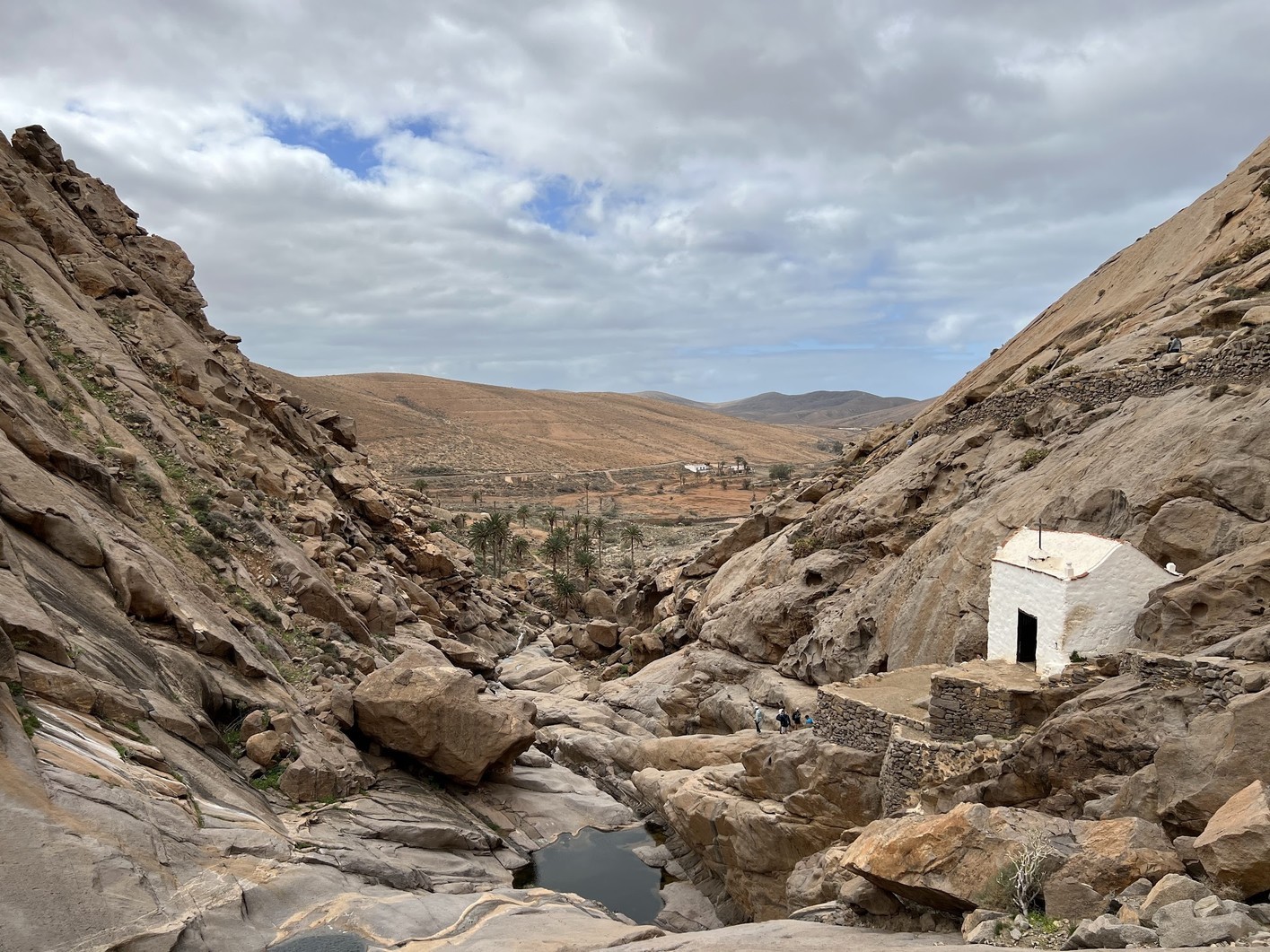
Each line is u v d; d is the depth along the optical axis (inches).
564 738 1647.4
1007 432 1451.8
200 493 1477.6
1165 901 377.1
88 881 499.8
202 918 557.3
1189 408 973.2
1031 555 799.1
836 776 844.6
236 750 962.7
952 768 699.4
